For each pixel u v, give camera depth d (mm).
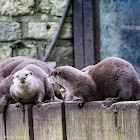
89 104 10422
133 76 10406
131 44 19469
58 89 13586
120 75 10383
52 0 19422
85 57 19422
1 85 12844
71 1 19359
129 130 9617
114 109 9883
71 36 19562
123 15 19516
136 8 19375
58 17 19438
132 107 9555
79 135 10594
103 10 19562
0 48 19484
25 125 11695
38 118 11461
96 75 10719
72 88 10812
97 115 10250
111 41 19609
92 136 10336
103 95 10711
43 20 19422
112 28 19594
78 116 10617
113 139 9922
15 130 12031
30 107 11672
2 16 19453
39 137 11461
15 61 14086
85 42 19422
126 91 10305
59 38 19516
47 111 11227
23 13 19391
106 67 10617
